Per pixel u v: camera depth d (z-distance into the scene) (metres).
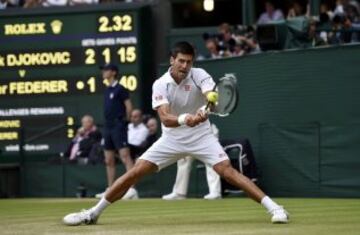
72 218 19.52
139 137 36.50
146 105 40.41
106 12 40.06
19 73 40.88
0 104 41.00
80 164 37.69
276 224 18.94
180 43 19.34
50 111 40.47
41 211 26.56
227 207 26.48
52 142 40.03
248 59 33.91
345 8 36.84
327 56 31.47
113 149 34.84
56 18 40.50
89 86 40.09
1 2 42.91
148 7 40.91
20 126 40.75
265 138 33.34
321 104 31.66
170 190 35.31
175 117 19.03
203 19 45.34
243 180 19.12
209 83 19.50
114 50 40.00
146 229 18.20
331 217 21.30
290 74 32.50
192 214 23.30
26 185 38.81
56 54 40.50
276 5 43.06
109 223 20.09
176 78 19.48
